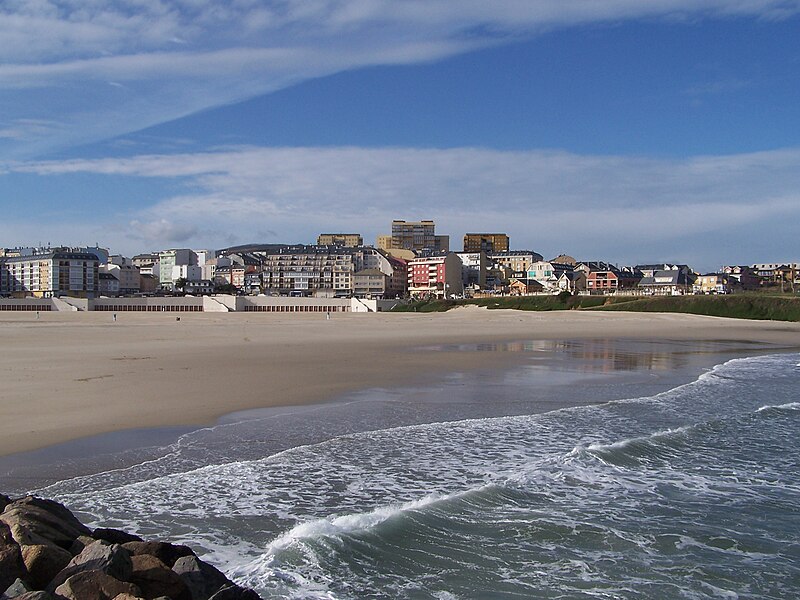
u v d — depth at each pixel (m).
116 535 8.53
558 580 8.87
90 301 130.00
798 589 8.84
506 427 17.61
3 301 126.88
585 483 12.96
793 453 15.73
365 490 12.20
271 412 18.97
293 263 196.62
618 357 37.72
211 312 114.75
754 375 30.19
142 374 26.12
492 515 11.07
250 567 8.74
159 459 13.72
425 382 25.69
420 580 8.70
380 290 183.88
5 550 7.05
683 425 18.52
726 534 10.61
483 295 169.50
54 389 21.69
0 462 13.10
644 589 8.70
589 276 180.12
